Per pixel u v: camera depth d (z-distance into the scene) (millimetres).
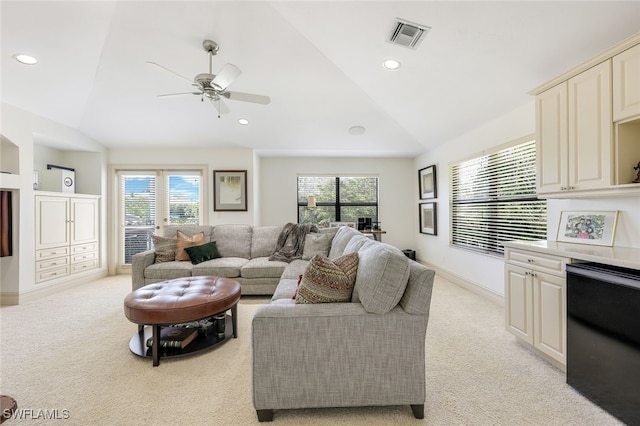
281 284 2574
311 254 3600
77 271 4238
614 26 1873
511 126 3156
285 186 5867
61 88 3234
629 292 1455
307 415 1559
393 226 5965
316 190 5984
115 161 4977
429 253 5227
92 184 4777
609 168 1808
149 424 1491
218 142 4871
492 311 3102
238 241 4059
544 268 2006
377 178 5988
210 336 2428
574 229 2342
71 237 4125
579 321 1717
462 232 4219
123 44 2662
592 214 2234
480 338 2451
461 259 4133
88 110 3807
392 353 1513
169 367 2029
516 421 1504
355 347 1511
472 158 3869
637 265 1448
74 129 4258
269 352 1495
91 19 2348
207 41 2604
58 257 3916
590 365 1651
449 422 1500
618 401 1506
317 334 1503
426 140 4648
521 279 2211
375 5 2092
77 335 2535
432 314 3012
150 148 5035
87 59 2824
